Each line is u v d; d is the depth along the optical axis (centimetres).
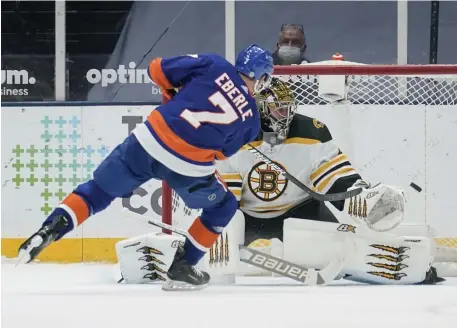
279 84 1103
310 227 1075
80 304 844
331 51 1511
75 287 1016
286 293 938
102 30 1513
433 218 1385
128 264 1075
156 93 1517
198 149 888
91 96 1520
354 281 1108
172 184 905
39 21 1511
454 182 1383
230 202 955
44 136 1424
